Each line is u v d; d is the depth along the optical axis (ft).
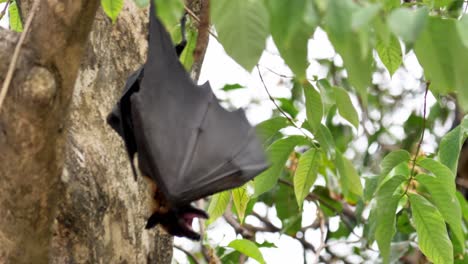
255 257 37.17
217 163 28.17
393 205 32.12
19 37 22.59
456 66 18.34
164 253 31.73
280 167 33.37
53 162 22.43
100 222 29.14
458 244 39.96
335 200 52.37
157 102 27.99
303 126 33.58
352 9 15.70
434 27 18.31
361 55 17.61
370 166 53.31
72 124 29.53
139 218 30.68
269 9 16.12
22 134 21.71
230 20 16.19
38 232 23.32
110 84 31.35
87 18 21.24
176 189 27.09
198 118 28.71
